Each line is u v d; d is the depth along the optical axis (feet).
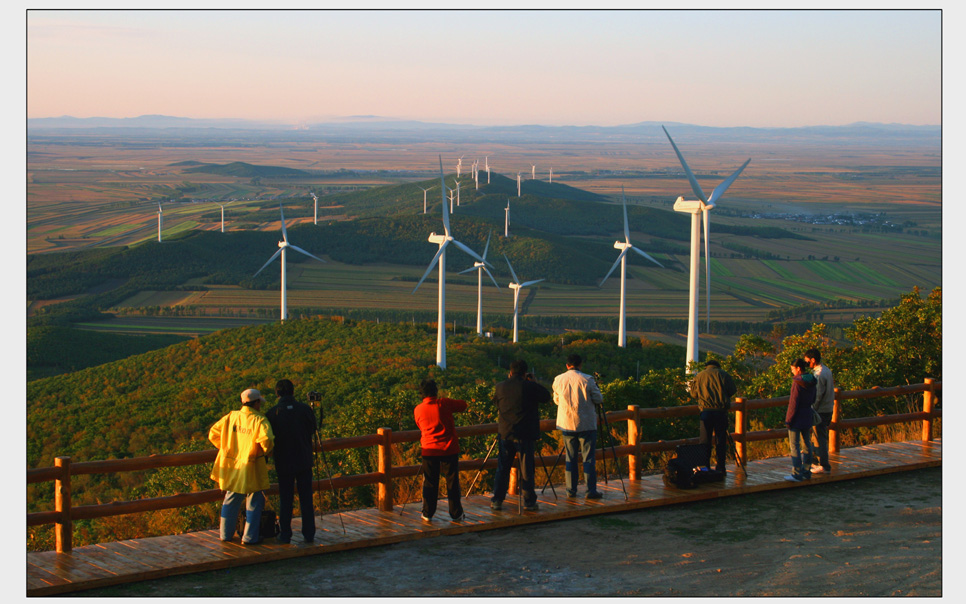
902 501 37.06
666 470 38.60
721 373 38.40
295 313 488.02
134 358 250.78
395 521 34.01
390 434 34.83
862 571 28.45
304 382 168.35
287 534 31.32
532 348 249.34
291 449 31.12
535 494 34.99
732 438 40.52
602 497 36.83
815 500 37.35
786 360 69.67
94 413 153.99
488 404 64.49
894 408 59.26
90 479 98.84
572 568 29.27
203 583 28.09
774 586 27.12
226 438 31.22
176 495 31.37
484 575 28.71
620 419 39.11
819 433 40.14
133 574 28.07
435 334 279.69
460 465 36.24
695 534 32.94
